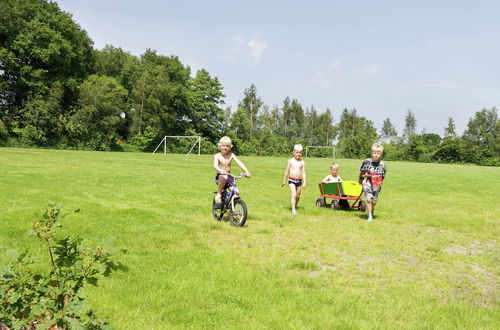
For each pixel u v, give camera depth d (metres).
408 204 12.62
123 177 16.20
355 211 10.85
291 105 116.69
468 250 6.66
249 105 106.88
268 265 5.20
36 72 48.03
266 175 21.95
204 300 3.84
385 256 6.04
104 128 57.66
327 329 3.32
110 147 58.75
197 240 6.48
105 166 21.47
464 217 10.14
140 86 64.50
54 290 2.14
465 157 78.25
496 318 3.74
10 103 51.47
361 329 3.32
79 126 52.72
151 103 63.94
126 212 8.37
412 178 24.17
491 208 12.04
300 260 5.53
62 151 39.41
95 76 58.97
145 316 3.39
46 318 2.16
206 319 3.39
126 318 3.30
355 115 117.94
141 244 5.95
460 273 5.30
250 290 4.18
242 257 5.57
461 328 3.46
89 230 6.54
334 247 6.45
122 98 65.00
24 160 22.52
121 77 68.19
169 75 74.88
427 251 6.45
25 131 48.47
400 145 96.19
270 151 83.94
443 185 19.94
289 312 3.62
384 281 4.82
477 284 4.86
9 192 10.08
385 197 14.51
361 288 4.51
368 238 7.21
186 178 17.34
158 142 67.38
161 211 9.02
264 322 3.41
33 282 2.16
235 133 87.88
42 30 48.03
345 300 4.00
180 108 73.19
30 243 5.48
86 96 53.91
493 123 92.38
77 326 2.02
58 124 51.56
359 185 10.98
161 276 4.46
